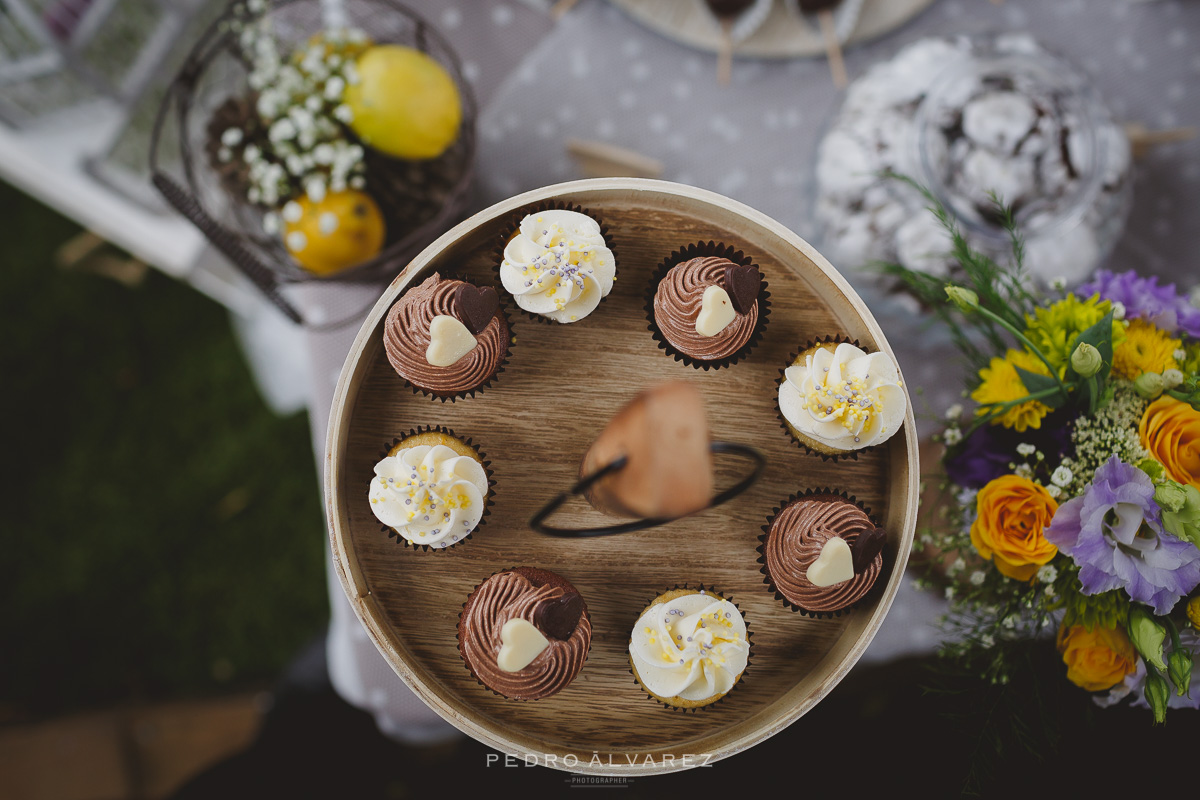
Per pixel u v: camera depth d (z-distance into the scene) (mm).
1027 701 669
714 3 790
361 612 614
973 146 700
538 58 822
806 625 653
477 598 633
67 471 1353
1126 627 600
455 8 813
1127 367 618
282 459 1375
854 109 752
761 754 882
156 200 964
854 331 655
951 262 720
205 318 1375
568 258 629
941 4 830
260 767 946
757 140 832
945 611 788
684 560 653
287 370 1145
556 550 650
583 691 644
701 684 632
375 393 647
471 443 651
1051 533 592
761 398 661
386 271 771
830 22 802
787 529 643
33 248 1336
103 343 1355
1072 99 712
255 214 781
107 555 1351
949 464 674
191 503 1366
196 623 1356
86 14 827
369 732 966
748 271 630
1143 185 840
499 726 632
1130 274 643
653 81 827
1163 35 841
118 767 1203
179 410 1371
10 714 1303
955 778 739
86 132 911
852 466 658
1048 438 644
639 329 660
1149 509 573
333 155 714
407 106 711
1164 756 772
